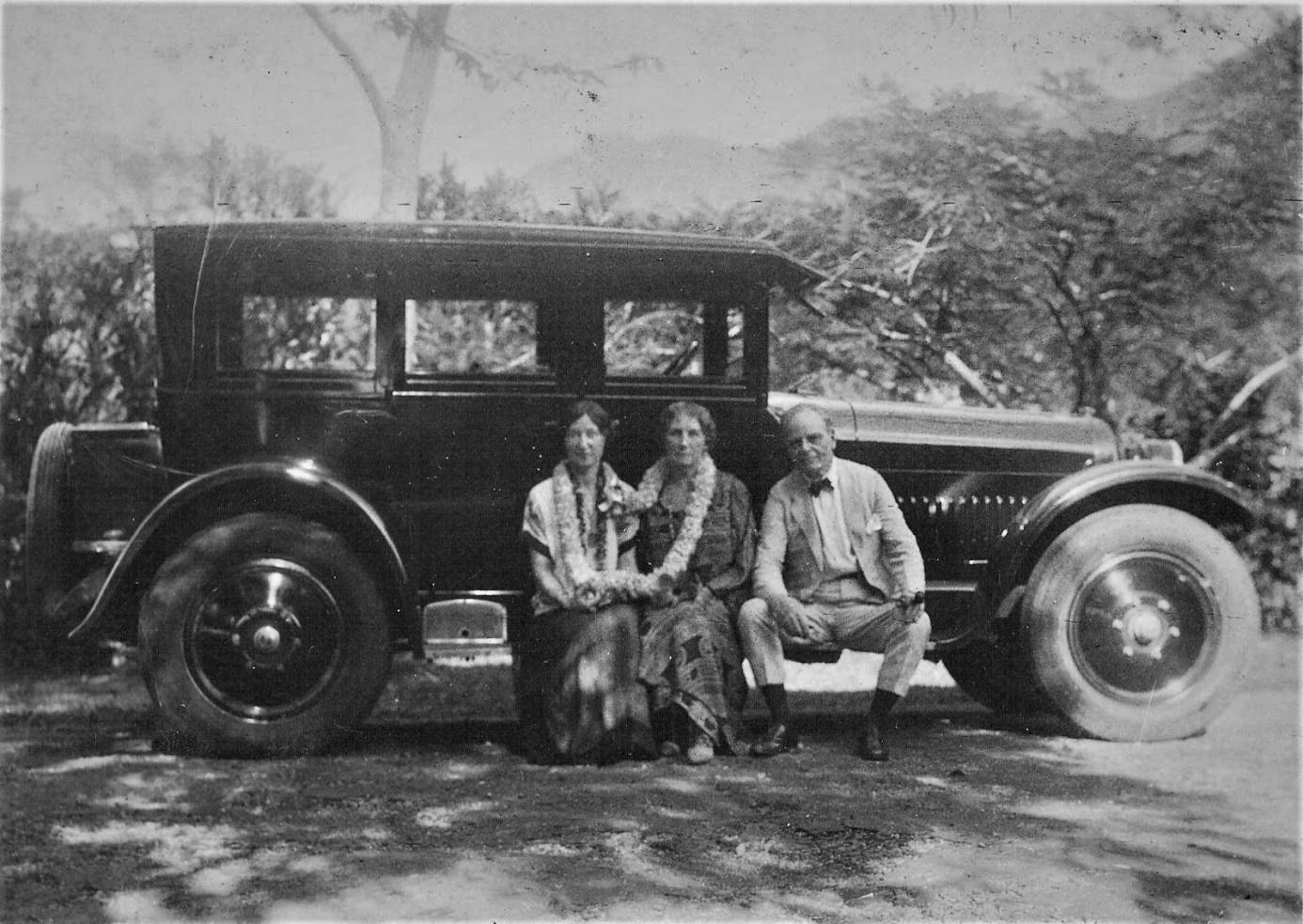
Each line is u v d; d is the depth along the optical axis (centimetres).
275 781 334
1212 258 512
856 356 484
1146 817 312
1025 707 428
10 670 451
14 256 455
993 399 497
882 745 365
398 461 367
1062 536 385
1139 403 527
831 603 369
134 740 372
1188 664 384
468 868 271
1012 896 263
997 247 490
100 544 367
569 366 371
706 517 370
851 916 247
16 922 237
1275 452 518
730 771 353
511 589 372
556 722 359
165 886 258
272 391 364
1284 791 317
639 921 243
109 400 472
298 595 352
